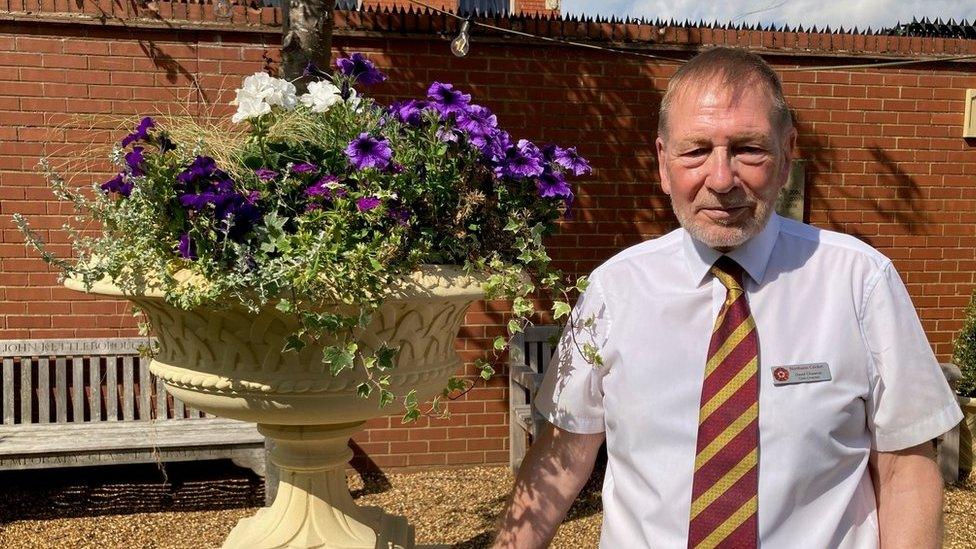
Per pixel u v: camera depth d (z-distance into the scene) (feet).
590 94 15.66
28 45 13.91
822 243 5.30
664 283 5.46
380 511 8.21
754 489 4.89
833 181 16.42
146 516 14.05
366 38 14.82
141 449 13.46
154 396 15.12
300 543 7.25
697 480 4.99
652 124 15.85
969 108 16.55
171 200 5.87
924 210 16.75
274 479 13.47
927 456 5.07
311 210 6.10
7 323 14.38
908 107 16.51
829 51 16.03
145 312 6.73
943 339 17.03
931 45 16.31
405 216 6.07
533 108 15.49
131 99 14.25
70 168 14.14
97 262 6.27
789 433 4.93
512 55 15.34
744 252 5.22
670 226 16.11
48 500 14.64
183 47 14.30
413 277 6.09
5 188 14.05
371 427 15.75
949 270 16.93
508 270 6.30
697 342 5.24
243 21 14.34
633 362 5.37
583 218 15.81
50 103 14.03
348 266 5.76
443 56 15.08
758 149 4.90
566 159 7.16
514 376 15.43
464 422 16.01
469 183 6.66
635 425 5.32
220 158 6.43
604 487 5.77
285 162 6.42
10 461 13.03
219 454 13.79
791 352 5.04
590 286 5.82
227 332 6.15
